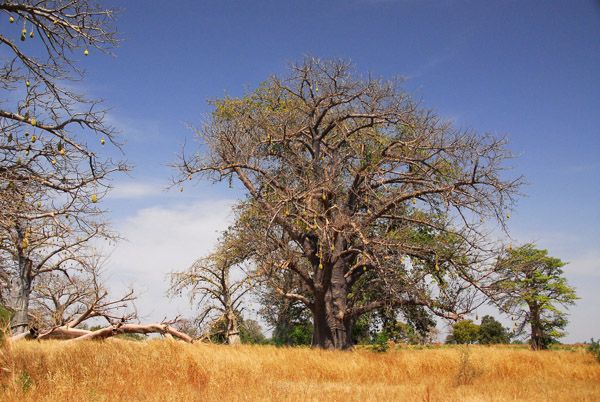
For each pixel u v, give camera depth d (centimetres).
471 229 1769
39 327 1241
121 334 1323
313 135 2175
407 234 1850
